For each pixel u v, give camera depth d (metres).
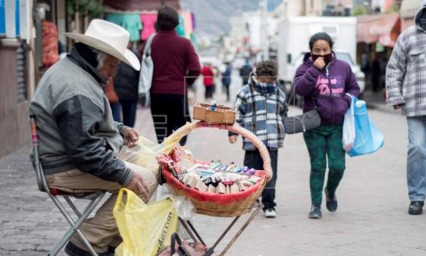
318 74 7.28
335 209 7.71
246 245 6.47
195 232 5.14
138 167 4.92
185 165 5.08
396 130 17.64
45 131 4.77
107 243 5.09
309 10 49.12
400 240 6.61
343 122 7.35
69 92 4.61
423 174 7.64
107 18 24.89
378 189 9.11
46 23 15.86
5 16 9.95
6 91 11.80
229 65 30.78
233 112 5.02
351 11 38.38
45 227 6.95
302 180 9.77
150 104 9.03
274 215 7.53
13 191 8.73
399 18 25.34
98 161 4.59
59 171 4.79
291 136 13.59
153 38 8.89
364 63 36.69
